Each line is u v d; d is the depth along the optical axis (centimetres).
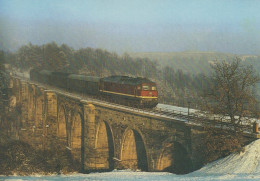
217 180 2694
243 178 2631
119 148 4978
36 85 9688
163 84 12681
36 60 13475
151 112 4384
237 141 3097
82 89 7394
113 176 4041
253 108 3322
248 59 13275
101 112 5581
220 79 3491
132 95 5278
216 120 3369
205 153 3369
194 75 14412
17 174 5309
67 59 15062
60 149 7275
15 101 10362
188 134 3575
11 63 12094
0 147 6781
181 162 4100
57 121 8325
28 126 9644
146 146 4278
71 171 5966
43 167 5912
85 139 6041
